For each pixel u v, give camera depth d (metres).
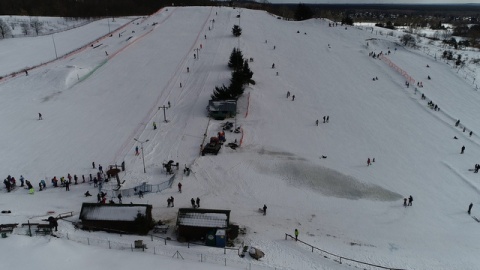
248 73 77.38
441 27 190.12
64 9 190.50
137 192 41.81
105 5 193.25
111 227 33.59
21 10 180.25
